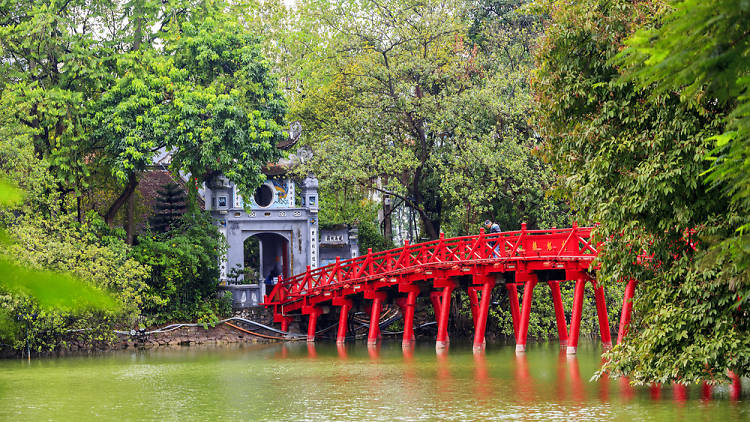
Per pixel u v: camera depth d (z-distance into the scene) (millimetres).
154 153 40219
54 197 34312
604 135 17500
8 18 37875
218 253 41781
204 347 38312
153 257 39375
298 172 43250
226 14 42062
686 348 17094
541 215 40750
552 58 18516
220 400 20109
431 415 17297
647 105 16875
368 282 37438
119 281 33750
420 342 40500
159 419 17312
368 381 23719
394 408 18375
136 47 40594
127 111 38000
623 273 18719
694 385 20781
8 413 18250
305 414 17766
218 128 38938
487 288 33156
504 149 40906
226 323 41562
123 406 19219
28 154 31781
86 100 39438
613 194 17703
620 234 18125
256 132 39438
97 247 35750
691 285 16781
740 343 16688
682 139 16234
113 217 41625
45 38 37062
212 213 42875
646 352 17672
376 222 54031
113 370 27672
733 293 16328
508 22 50562
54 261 31047
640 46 5039
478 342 33281
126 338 37844
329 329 43500
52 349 34031
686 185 15969
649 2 16641
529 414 17062
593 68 17828
